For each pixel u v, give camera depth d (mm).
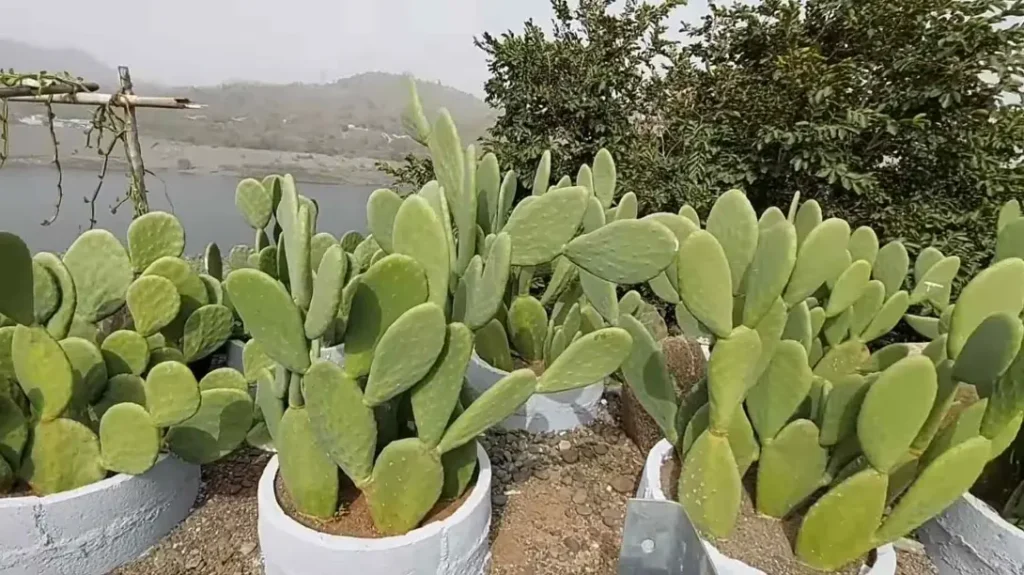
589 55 3727
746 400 1195
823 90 2939
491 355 1886
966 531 1209
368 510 1181
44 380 1153
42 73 2211
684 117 3736
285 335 1003
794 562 1104
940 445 1126
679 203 3385
